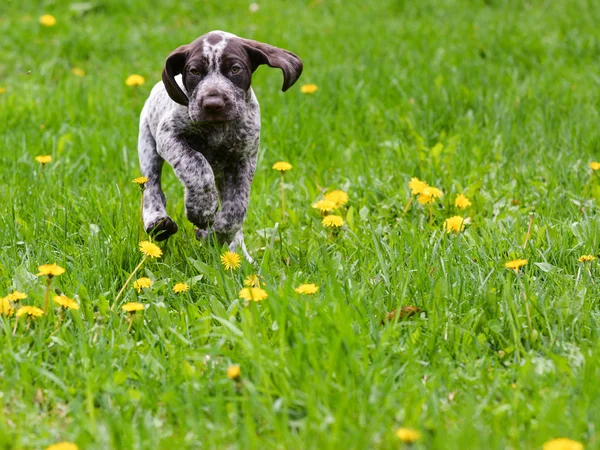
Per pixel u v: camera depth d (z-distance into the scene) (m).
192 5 14.22
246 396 4.02
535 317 4.82
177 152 5.54
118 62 11.52
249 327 4.44
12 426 3.94
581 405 3.94
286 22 13.38
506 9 13.91
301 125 8.84
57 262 5.62
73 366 4.28
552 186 7.19
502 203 6.94
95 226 6.16
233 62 5.34
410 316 4.94
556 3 13.95
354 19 13.54
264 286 5.12
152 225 5.77
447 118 9.13
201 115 5.23
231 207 5.80
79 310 4.88
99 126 9.12
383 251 5.78
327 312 4.62
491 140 8.42
